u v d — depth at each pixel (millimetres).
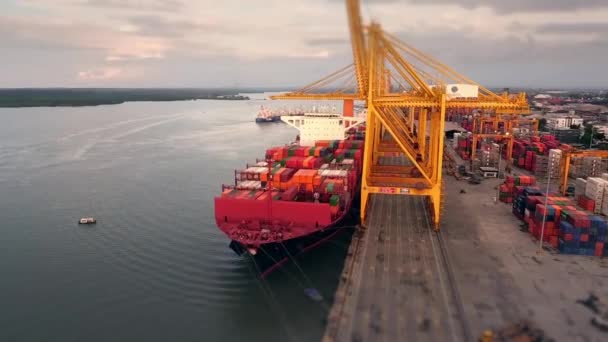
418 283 29062
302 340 24875
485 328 23469
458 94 42719
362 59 34094
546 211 35844
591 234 33375
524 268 31188
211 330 26312
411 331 23578
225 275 33469
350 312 25672
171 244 40094
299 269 33344
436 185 39531
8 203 53969
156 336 25812
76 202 54438
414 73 37969
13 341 25375
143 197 56844
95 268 35062
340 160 49562
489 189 56688
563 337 22672
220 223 35250
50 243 40625
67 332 26266
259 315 27703
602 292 27594
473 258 33000
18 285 32188
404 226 40969
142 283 32375
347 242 38125
